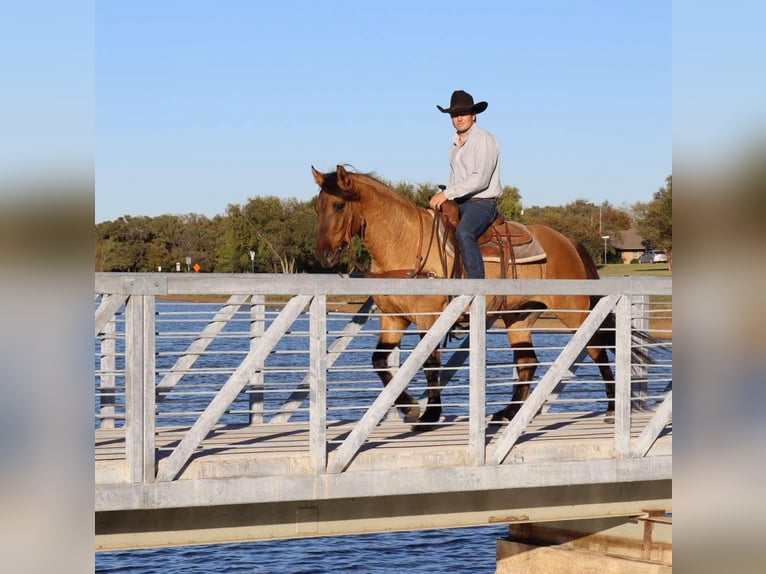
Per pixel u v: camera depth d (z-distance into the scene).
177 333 6.22
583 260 9.31
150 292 5.89
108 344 8.34
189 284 6.01
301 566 14.73
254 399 8.77
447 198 8.30
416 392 16.38
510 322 9.20
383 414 6.56
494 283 7.00
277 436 7.83
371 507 6.84
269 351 6.23
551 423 9.36
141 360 5.88
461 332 8.23
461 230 8.28
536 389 7.16
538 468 7.11
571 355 7.27
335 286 6.42
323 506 6.67
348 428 8.20
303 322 44.25
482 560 15.13
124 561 15.02
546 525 10.21
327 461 6.46
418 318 8.15
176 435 7.62
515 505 7.42
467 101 8.40
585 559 9.73
